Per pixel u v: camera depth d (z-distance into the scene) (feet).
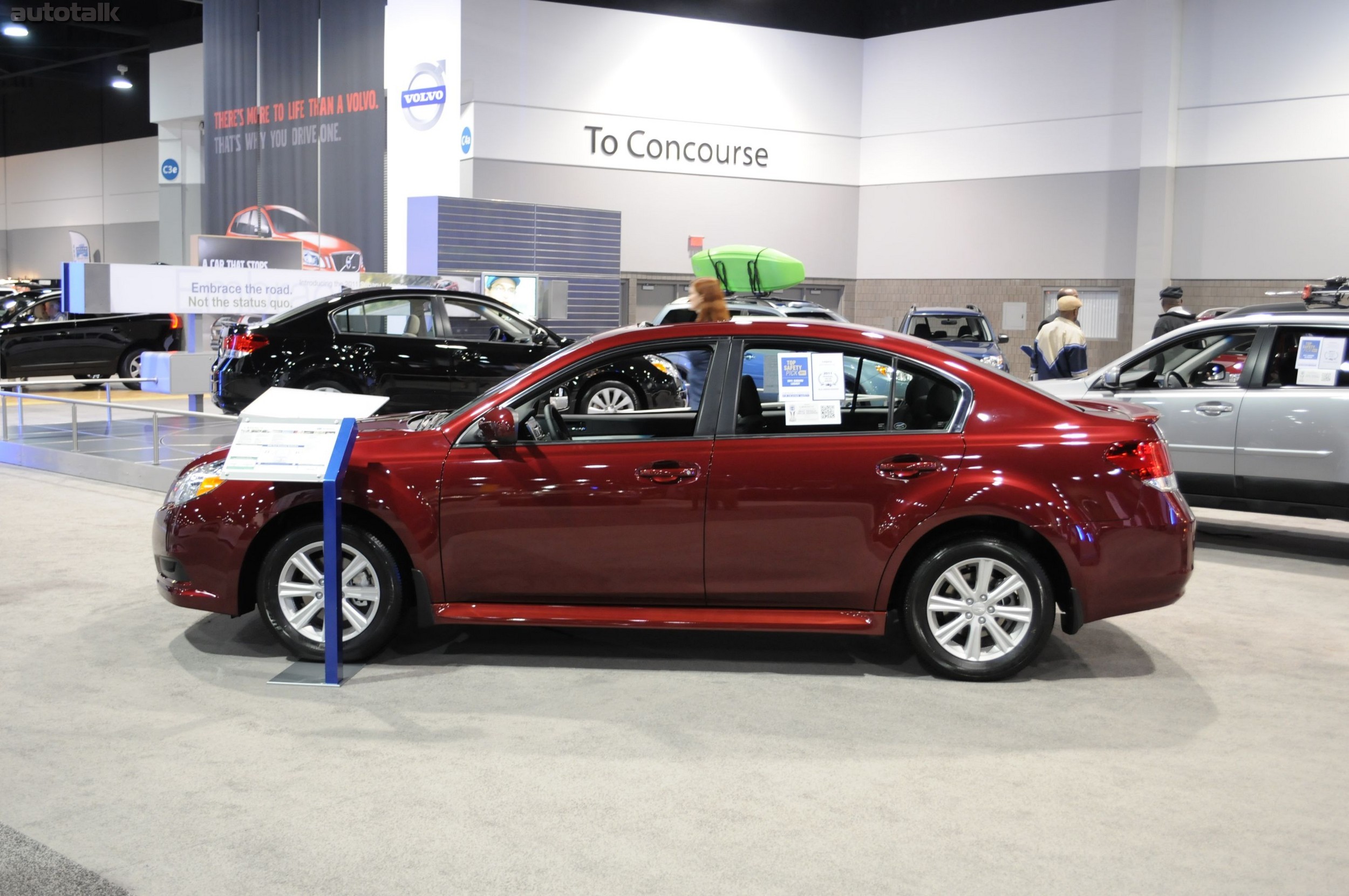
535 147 69.36
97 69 124.88
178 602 16.81
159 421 34.58
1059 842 11.39
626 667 16.97
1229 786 12.83
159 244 115.34
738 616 16.17
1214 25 66.95
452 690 15.84
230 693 15.62
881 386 16.20
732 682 16.34
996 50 74.23
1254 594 21.94
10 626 18.86
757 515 15.92
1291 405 24.07
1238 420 24.66
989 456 15.84
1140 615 20.31
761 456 15.96
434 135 57.06
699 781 12.84
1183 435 25.38
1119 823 11.84
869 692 15.93
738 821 11.80
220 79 71.92
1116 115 70.49
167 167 102.27
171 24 97.40
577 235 58.03
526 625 16.25
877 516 15.85
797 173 77.66
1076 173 72.23
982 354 55.67
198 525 16.57
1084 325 72.90
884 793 12.55
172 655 17.33
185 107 97.04
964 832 11.59
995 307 75.77
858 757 13.58
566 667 16.96
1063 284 73.31
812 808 12.13
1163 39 67.67
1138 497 15.84
